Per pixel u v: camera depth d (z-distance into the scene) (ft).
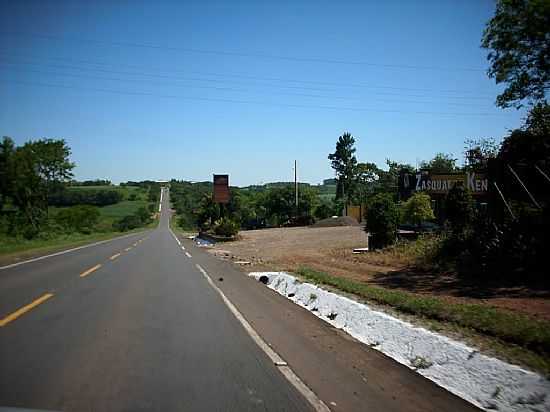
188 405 17.19
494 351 20.21
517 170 59.62
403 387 19.44
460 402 17.90
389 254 74.59
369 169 279.69
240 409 16.94
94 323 30.27
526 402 16.57
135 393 18.24
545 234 46.93
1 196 197.06
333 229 173.68
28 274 56.65
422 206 88.84
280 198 275.80
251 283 52.70
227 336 27.55
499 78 54.95
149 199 575.38
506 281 44.86
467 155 105.29
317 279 44.98
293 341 26.66
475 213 63.52
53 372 20.53
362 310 29.84
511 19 51.13
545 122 59.36
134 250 106.22
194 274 60.29
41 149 206.49
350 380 20.22
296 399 17.98
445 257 59.47
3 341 25.68
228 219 158.10
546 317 29.22
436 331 23.82
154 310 35.14
